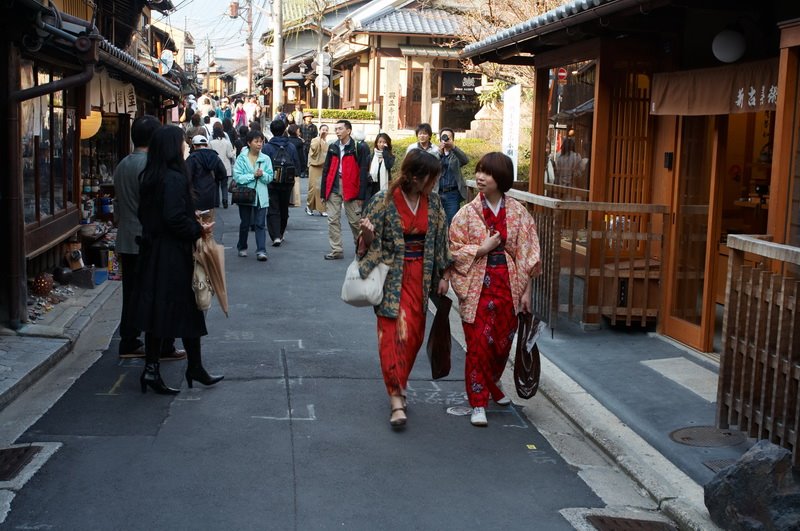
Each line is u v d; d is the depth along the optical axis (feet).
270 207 45.21
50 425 18.38
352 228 41.55
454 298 33.88
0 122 24.54
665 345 26.22
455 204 37.19
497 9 56.03
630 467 16.94
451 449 17.84
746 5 21.63
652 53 27.66
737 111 22.13
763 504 13.65
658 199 27.94
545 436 18.95
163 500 14.83
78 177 35.76
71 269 33.53
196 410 19.58
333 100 141.38
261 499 14.99
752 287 16.84
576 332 27.76
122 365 23.16
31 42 24.73
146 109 59.77
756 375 16.66
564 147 32.32
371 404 20.49
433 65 104.53
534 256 19.35
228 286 34.37
